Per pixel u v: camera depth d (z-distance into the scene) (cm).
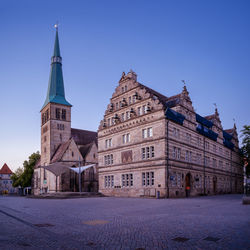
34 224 1559
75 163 8319
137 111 5059
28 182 10669
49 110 9200
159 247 987
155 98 4828
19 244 1055
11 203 3566
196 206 2552
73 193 5378
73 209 2480
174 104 5012
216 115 6906
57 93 9525
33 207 2800
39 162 10038
